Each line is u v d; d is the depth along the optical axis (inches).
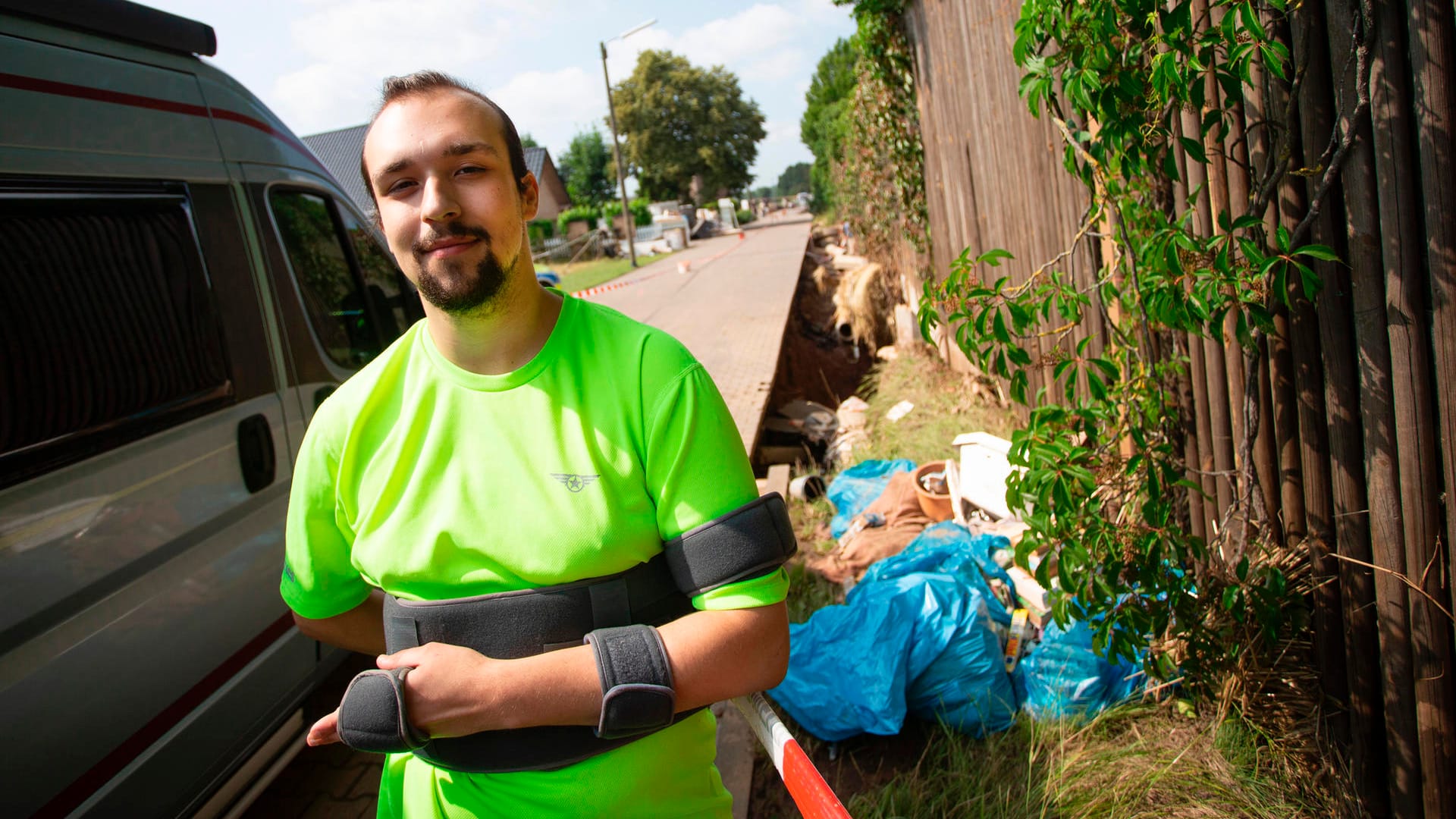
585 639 43.0
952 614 108.0
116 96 97.9
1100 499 101.4
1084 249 145.4
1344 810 85.9
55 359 84.4
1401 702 79.4
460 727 40.8
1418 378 71.7
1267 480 92.4
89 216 90.9
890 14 279.3
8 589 76.4
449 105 41.1
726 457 42.8
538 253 1228.5
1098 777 92.6
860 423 265.3
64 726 79.0
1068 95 79.8
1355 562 82.4
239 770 99.6
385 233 43.1
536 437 42.8
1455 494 71.0
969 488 151.9
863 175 424.8
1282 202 82.6
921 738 108.2
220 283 109.0
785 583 43.1
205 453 101.5
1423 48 66.2
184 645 93.5
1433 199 67.7
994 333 93.5
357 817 116.9
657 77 2362.2
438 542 43.3
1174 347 105.6
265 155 124.0
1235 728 93.5
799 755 45.9
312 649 115.3
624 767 45.1
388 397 45.8
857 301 418.0
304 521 48.8
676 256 1112.2
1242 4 69.1
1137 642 92.1
